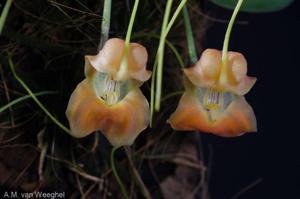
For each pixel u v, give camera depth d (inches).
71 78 9.7
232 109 8.4
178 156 11.4
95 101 7.9
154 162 11.2
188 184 11.4
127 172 10.6
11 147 9.6
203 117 8.3
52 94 9.7
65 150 9.9
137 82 8.0
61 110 9.7
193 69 8.2
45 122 9.7
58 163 9.9
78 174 10.1
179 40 11.3
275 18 13.1
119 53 7.9
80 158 10.1
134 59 7.9
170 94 10.6
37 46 9.4
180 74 11.2
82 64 9.7
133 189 10.7
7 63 9.3
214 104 8.3
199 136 11.6
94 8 9.5
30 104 9.6
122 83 8.0
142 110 7.9
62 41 9.7
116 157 10.6
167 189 11.2
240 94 8.2
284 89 13.2
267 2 10.4
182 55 11.3
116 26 10.1
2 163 9.6
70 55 9.7
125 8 10.1
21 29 9.6
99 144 10.2
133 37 10.2
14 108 9.5
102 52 7.9
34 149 9.7
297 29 13.2
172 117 8.3
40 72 9.7
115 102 7.9
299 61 13.2
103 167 10.3
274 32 13.1
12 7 9.5
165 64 11.1
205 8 11.7
